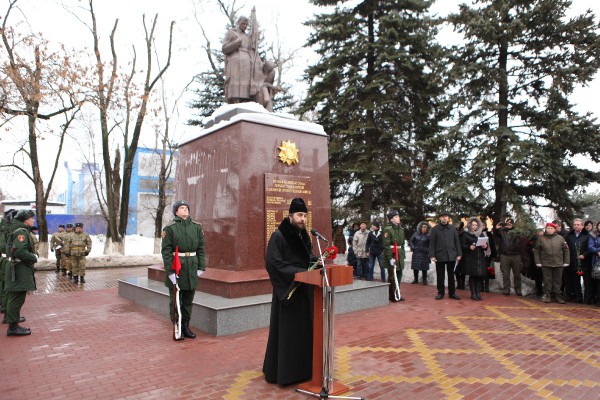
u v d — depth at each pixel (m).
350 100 15.02
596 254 8.36
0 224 7.50
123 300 9.05
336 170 15.10
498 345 5.46
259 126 7.86
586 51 10.72
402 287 11.21
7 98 13.32
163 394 3.88
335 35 15.40
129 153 19.56
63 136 18.25
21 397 3.83
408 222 15.72
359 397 3.76
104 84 15.88
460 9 11.61
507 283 9.77
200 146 8.77
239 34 9.76
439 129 15.22
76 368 4.61
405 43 14.96
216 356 4.99
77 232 12.36
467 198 11.23
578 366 4.66
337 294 7.45
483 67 11.25
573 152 10.95
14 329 6.02
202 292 7.47
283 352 3.98
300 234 4.25
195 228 6.06
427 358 4.91
